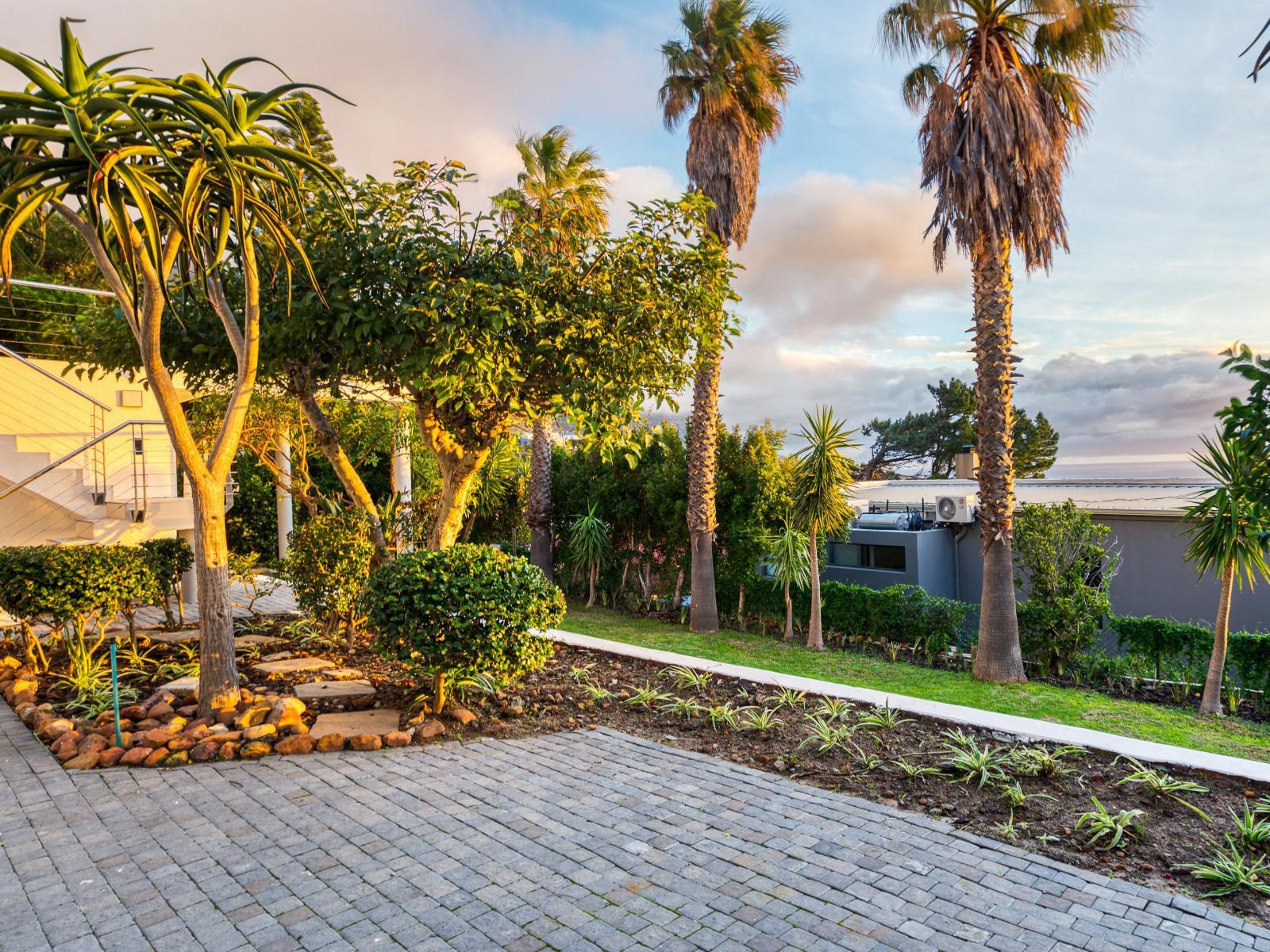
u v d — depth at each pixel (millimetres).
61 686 6379
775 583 15047
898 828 3943
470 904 3150
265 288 6641
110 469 10906
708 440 15164
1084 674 11781
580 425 7207
